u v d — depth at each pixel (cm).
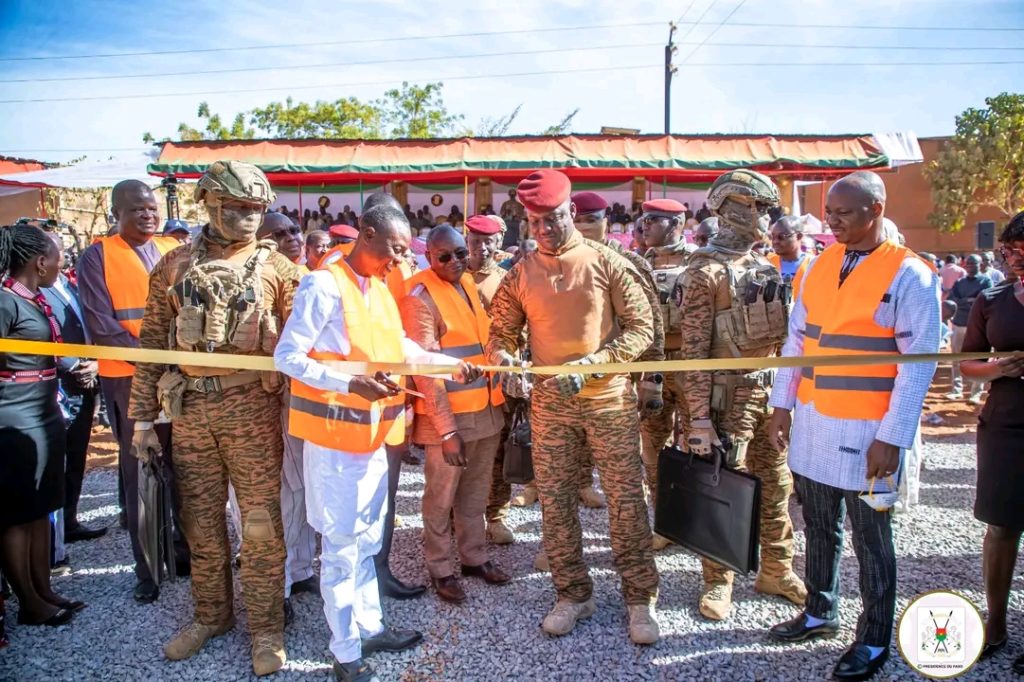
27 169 1658
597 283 311
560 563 324
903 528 439
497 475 424
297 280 309
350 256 293
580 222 382
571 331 312
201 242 294
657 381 364
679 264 471
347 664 278
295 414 279
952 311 918
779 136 1328
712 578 341
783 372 307
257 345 290
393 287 399
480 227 408
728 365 274
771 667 291
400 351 302
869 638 280
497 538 429
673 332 446
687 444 341
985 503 283
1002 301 279
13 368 318
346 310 277
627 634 319
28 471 320
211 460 294
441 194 1333
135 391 295
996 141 2314
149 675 294
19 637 326
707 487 311
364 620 298
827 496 289
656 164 1245
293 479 354
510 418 425
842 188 271
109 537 454
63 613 338
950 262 1388
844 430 275
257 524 293
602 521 464
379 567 355
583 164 1238
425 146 1295
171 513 304
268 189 292
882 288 268
